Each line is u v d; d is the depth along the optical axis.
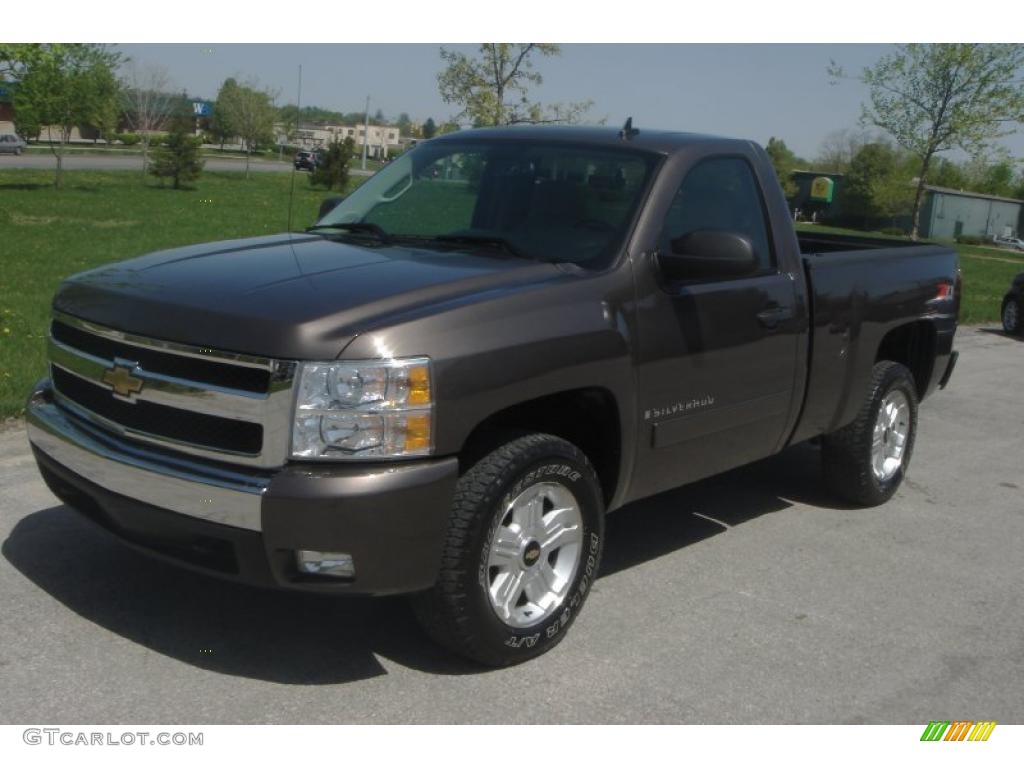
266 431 3.35
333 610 4.28
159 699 3.54
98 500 3.73
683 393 4.46
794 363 5.11
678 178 4.58
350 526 3.31
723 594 4.77
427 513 3.45
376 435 3.37
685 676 3.95
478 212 4.69
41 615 4.06
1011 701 3.94
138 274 4.00
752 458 5.12
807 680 3.99
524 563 3.86
